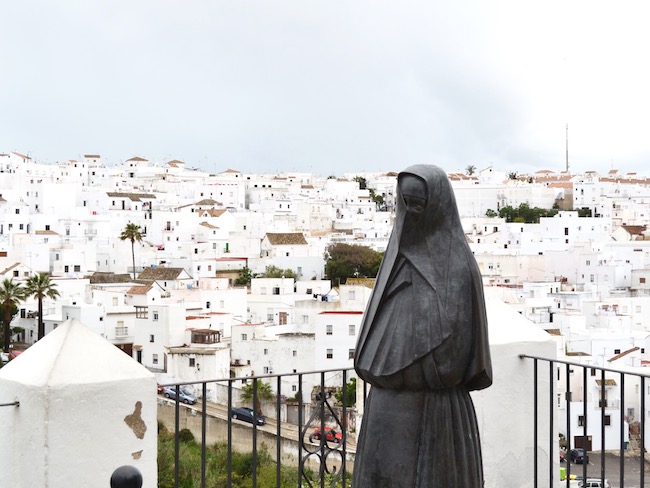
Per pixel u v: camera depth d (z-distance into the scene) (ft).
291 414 146.92
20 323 215.72
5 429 19.40
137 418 19.75
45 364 18.93
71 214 379.14
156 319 184.14
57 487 18.51
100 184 499.92
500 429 23.21
